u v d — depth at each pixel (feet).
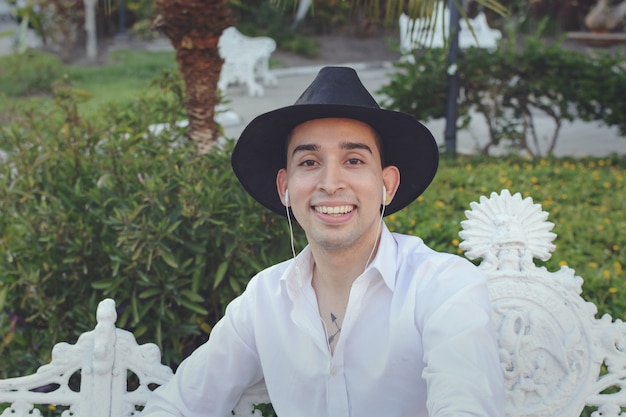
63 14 53.78
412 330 6.22
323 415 6.52
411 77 25.77
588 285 11.67
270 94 45.62
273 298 6.72
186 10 12.43
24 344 10.73
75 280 10.25
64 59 54.39
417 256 6.55
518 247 7.29
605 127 34.86
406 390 6.30
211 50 12.88
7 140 13.34
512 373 7.13
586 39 36.91
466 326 5.93
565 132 34.32
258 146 6.82
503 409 5.92
